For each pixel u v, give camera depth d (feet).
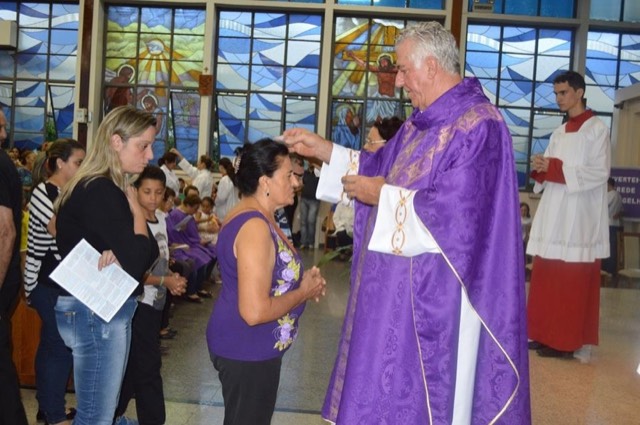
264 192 7.97
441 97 7.88
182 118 46.60
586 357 16.78
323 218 43.62
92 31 45.16
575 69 45.39
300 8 45.39
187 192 27.53
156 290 10.15
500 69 46.03
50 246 9.87
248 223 7.59
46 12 46.91
